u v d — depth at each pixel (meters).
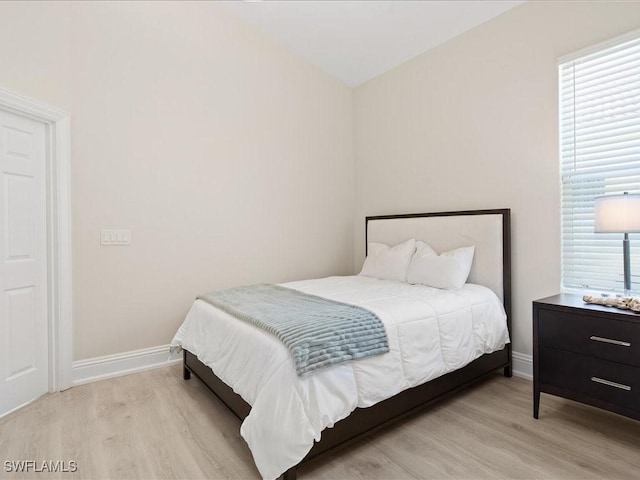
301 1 3.15
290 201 3.91
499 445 1.86
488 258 2.88
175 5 3.13
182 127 3.18
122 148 2.88
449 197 3.35
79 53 2.68
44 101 2.44
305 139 4.04
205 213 3.31
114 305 2.85
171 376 2.85
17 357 2.30
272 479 1.47
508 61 2.87
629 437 1.92
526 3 2.74
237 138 3.51
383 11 3.10
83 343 2.72
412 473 1.65
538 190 2.70
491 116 3.00
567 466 1.69
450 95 3.32
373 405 1.84
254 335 1.85
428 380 2.06
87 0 2.71
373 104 4.18
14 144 2.29
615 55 2.32
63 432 2.01
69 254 2.59
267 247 3.73
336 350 1.67
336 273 4.34
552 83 2.60
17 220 2.31
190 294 3.23
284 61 3.85
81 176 2.70
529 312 2.75
